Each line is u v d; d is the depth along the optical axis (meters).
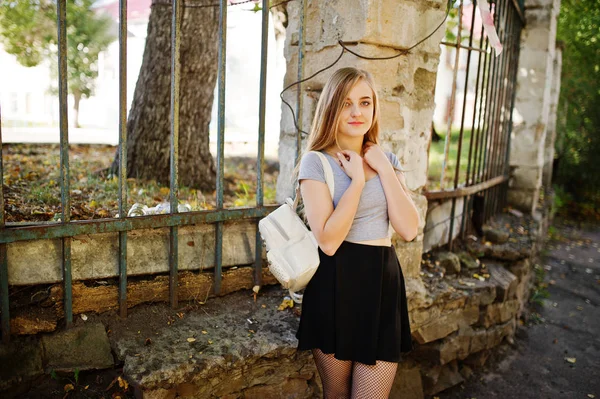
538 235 5.59
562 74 9.98
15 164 4.65
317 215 1.99
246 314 2.70
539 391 3.59
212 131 10.02
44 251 2.27
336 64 2.92
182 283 2.66
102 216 3.11
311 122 3.10
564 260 6.73
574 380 3.75
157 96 4.41
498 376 3.76
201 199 4.18
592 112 9.75
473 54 16.41
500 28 4.57
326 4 2.95
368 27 2.73
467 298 3.56
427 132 3.37
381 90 2.88
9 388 2.10
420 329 3.29
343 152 2.09
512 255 4.28
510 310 4.06
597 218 9.41
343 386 2.20
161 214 2.48
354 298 2.04
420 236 3.33
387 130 2.98
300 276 2.06
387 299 2.09
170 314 2.57
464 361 3.74
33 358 2.19
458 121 17.53
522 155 6.00
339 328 2.02
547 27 5.72
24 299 2.24
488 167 4.97
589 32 9.41
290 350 2.48
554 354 4.13
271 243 2.14
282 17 5.86
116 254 2.45
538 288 5.45
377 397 2.07
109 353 2.32
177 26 2.35
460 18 3.54
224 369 2.30
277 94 9.14
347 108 2.12
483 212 4.69
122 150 2.31
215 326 2.55
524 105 5.93
